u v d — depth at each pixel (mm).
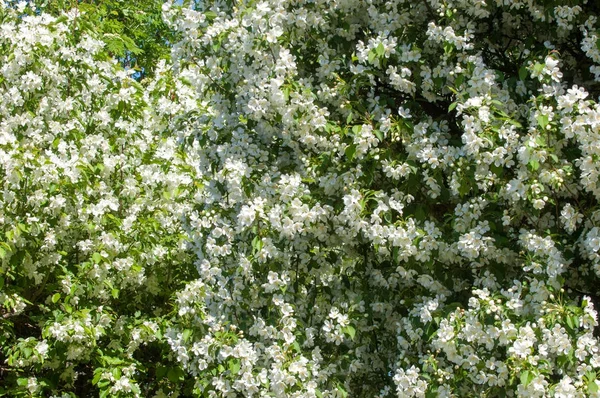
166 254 5969
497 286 3592
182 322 4453
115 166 5574
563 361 3115
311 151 4168
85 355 5062
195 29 4277
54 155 4648
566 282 3779
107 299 5488
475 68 3576
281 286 3912
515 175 3574
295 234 4047
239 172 4027
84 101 5402
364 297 4207
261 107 3975
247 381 3797
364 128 3670
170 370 5359
